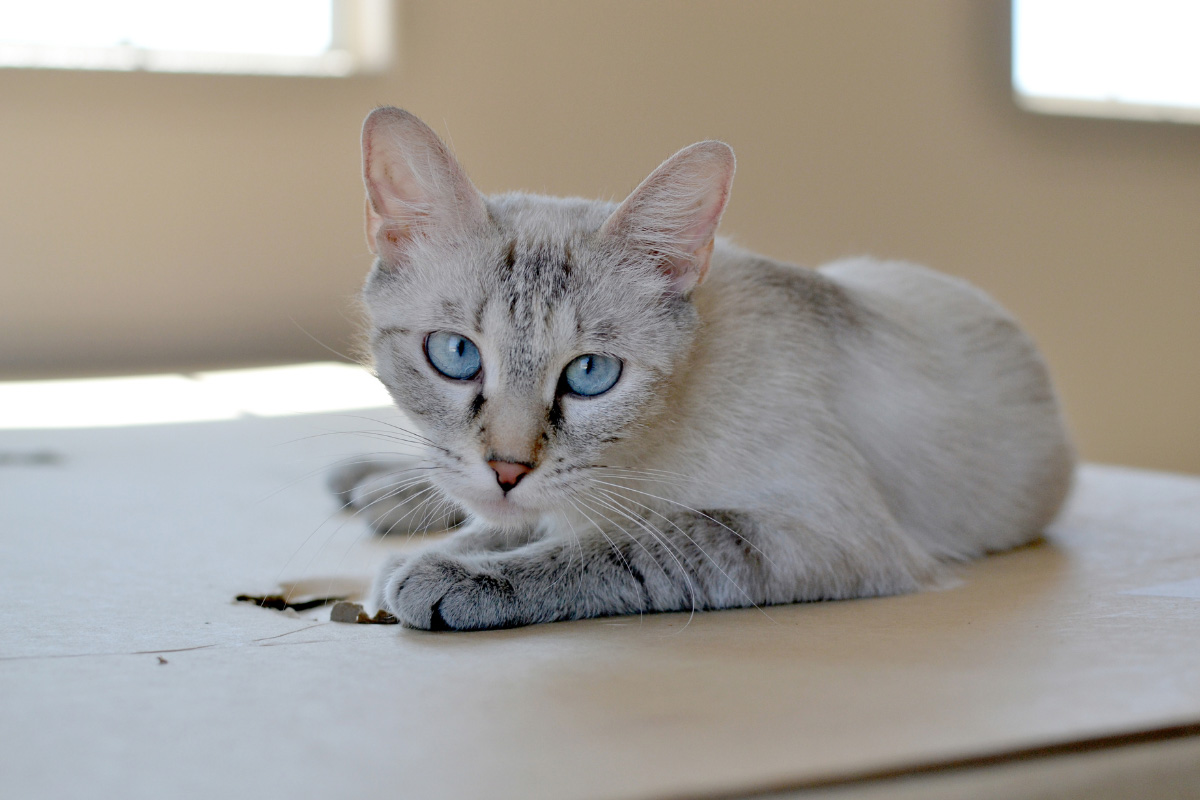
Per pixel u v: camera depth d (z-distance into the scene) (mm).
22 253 1839
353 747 569
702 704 596
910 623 688
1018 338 883
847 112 1988
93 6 1872
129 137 1846
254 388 1638
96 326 1874
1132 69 2023
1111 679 616
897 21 1974
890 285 870
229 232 1891
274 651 654
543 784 548
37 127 1819
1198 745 578
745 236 1994
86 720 587
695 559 715
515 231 720
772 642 661
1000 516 840
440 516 837
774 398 749
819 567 727
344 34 1946
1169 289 2039
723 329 754
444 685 614
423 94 1907
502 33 1917
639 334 715
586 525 732
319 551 831
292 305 1920
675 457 737
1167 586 750
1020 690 606
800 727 578
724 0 1957
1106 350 2031
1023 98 1996
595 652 650
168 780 552
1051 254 2014
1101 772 567
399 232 732
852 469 757
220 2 1903
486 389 707
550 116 1948
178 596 736
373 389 1605
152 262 1878
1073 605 716
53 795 545
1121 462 2031
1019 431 854
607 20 1941
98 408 1497
